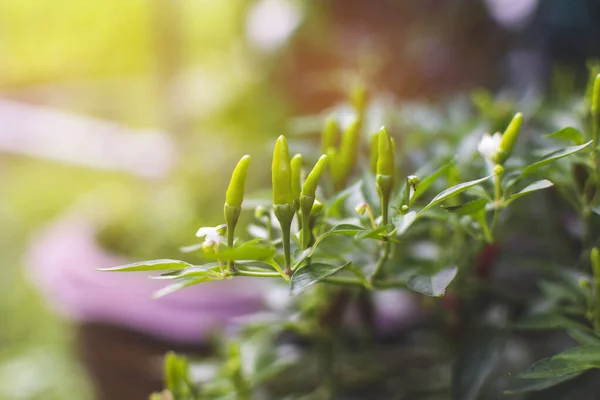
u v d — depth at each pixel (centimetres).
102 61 149
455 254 50
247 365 54
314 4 87
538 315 46
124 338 65
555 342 58
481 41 86
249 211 80
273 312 58
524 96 59
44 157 152
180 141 98
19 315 116
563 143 50
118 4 138
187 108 99
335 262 45
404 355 60
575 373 41
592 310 45
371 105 59
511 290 55
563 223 53
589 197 45
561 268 50
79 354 72
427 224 50
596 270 44
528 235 59
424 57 86
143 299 65
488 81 87
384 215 42
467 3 84
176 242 84
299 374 59
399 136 62
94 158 140
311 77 90
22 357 106
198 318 63
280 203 40
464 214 42
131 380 68
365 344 57
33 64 158
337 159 46
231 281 68
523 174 42
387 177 41
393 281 45
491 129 55
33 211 142
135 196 95
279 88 92
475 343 49
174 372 47
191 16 105
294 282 40
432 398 56
